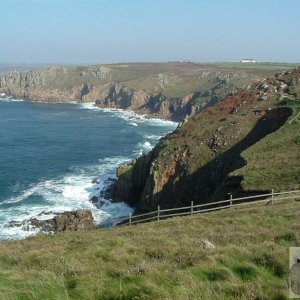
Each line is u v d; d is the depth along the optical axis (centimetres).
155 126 15488
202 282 1079
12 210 6275
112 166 9100
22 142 11638
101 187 7475
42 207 6450
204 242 1678
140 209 6406
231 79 18838
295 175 3900
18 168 8719
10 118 16675
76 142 11912
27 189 7319
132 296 1016
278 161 4466
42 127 14588
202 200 5472
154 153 6969
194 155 6231
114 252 1602
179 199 6053
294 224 2152
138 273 1212
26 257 1748
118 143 11962
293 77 7594
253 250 1452
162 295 995
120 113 19200
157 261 1429
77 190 7331
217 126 6606
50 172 8494
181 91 19725
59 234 2833
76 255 1630
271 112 6334
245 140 6053
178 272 1159
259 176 4116
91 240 2142
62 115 18150
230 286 1039
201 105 16612
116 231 2702
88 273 1260
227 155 5888
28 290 1048
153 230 2469
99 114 18738
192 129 6838
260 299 977
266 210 2647
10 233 5388
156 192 6275
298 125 5494
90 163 9388
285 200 3095
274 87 7375
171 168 6341
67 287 1119
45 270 1346
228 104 7319
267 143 5181
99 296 1046
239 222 2391
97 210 6494
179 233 2194
